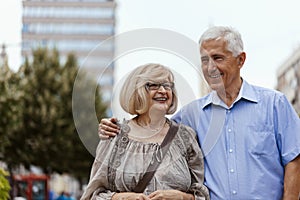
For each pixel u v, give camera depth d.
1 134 28.17
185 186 4.77
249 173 4.98
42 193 33.16
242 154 5.02
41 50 34.12
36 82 33.12
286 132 5.04
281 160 5.08
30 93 32.72
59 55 34.72
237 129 5.06
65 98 33.38
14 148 32.44
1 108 27.42
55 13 88.88
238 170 4.99
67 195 29.98
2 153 32.38
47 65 33.81
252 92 5.14
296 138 5.03
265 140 5.02
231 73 5.10
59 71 33.88
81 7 92.25
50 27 85.81
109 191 4.80
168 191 4.69
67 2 90.31
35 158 33.53
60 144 33.38
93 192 4.82
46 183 33.28
